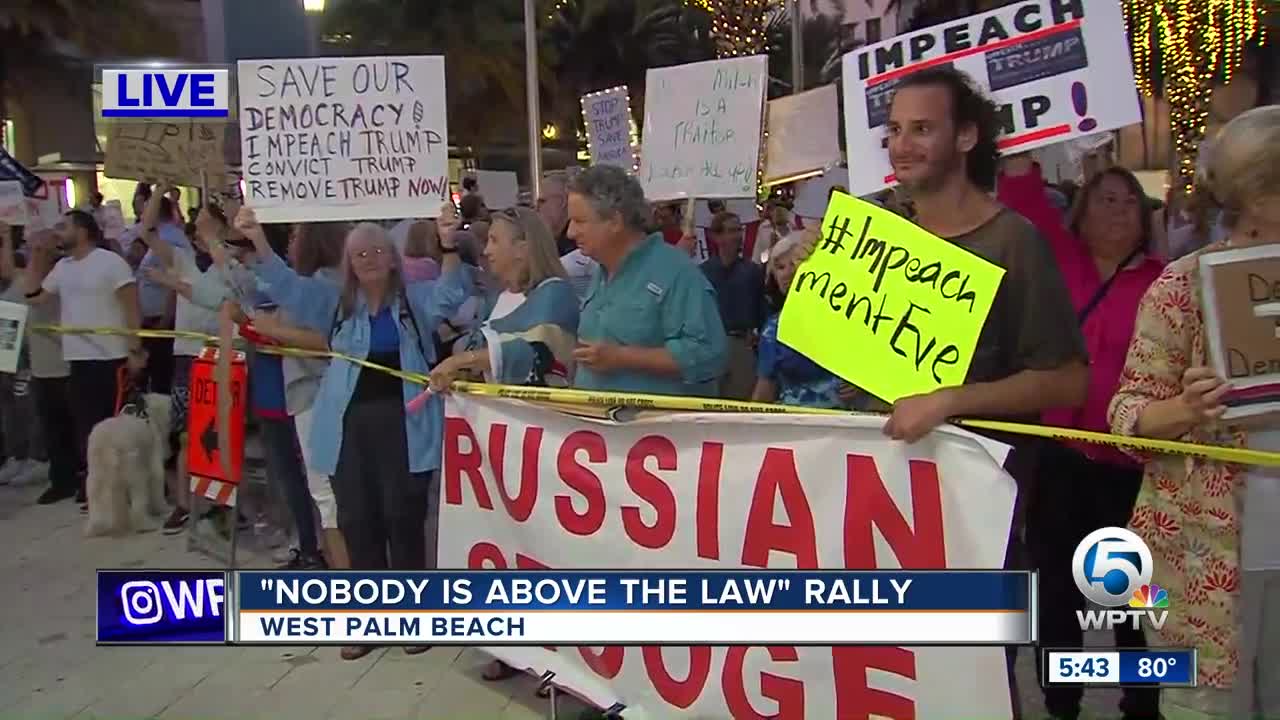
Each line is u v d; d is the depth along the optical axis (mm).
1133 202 3479
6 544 6680
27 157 18344
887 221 2811
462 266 5016
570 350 4191
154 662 4637
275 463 5930
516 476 3736
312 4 7703
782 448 3049
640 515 3367
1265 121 2377
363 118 4926
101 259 7445
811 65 21391
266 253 5109
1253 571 2490
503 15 24781
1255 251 2385
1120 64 3430
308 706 4148
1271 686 2541
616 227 3711
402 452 4621
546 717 3980
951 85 2797
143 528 6934
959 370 2662
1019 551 3000
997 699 2793
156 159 6422
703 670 3291
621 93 8055
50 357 7660
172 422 7215
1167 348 2539
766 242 9008
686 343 3674
